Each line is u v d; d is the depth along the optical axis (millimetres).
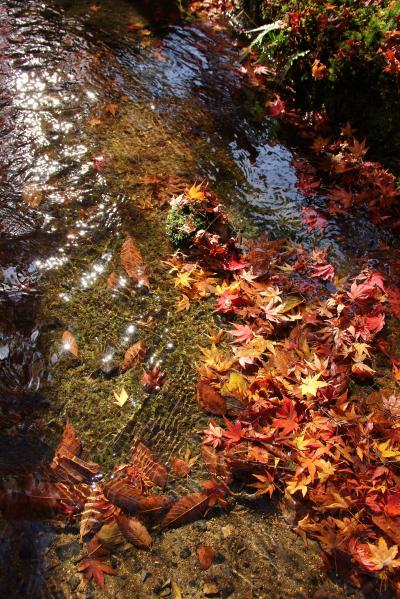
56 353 2688
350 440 2420
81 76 4160
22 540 2092
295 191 3627
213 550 2133
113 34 4641
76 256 3082
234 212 3447
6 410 2465
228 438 2432
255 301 2943
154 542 2143
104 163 3570
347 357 2756
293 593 2047
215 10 5062
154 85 4238
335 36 3816
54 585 1999
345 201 3527
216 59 4574
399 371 2758
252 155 3850
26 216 3215
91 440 2422
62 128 3746
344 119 3949
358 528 2156
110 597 1987
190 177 3607
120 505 2223
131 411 2529
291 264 3188
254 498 2287
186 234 3158
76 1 4930
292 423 2424
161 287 3010
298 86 4207
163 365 2705
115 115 3930
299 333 2830
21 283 2922
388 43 3617
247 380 2637
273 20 4492
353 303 2986
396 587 2062
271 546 2160
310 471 2266
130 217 3305
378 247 3334
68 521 2166
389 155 3787
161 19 4902
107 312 2879
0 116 3727
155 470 2344
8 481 2229
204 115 4074
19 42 4332
